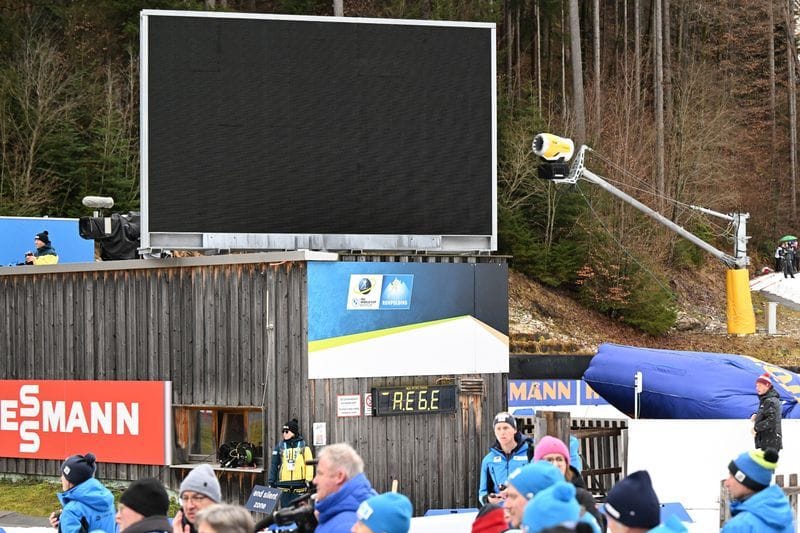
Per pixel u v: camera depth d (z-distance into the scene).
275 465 19.14
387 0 56.47
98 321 23.03
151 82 22.33
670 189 58.31
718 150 66.19
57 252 30.64
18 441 23.84
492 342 22.23
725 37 79.62
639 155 54.56
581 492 9.01
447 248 23.31
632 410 24.47
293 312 20.48
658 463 18.88
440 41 23.42
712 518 17.97
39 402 23.55
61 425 23.22
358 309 20.80
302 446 19.06
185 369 21.77
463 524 15.21
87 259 31.22
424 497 21.25
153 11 22.31
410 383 21.28
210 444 21.67
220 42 22.61
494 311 22.27
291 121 22.83
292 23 22.88
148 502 7.55
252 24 22.77
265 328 20.78
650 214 29.78
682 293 56.16
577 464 13.25
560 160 25.73
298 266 20.47
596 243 49.00
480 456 21.98
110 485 22.47
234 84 22.64
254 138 22.66
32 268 23.81
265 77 22.77
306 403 20.23
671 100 65.62
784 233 77.06
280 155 22.77
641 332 48.53
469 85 23.53
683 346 47.81
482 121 23.58
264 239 22.64
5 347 24.39
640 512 6.15
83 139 46.12
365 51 23.12
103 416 22.56
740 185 72.88
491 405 22.17
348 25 23.03
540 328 45.00
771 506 7.50
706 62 77.69
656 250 51.97
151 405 21.88
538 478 6.43
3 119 43.53
